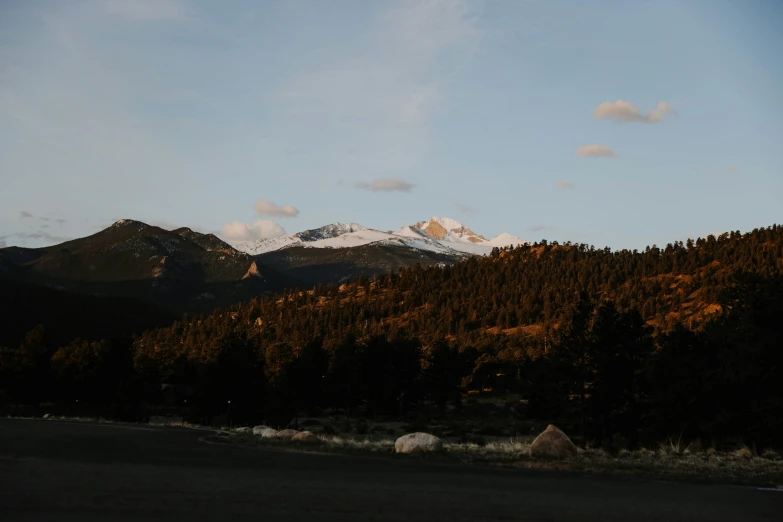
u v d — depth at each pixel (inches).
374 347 3811.5
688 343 1956.2
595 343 2075.5
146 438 1341.0
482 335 6722.4
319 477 672.4
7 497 503.2
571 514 483.8
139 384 3351.4
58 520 418.6
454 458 930.7
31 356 3887.8
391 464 845.2
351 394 3816.4
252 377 3016.7
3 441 1136.2
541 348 5536.4
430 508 494.3
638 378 2043.6
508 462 889.5
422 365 4653.1
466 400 4471.0
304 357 3718.0
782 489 656.4
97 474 660.1
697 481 713.6
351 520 442.3
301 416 3757.4
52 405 3909.9
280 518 442.6
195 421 2974.9
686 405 1712.6
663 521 464.4
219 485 592.7
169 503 490.3
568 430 2409.0
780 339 1466.5
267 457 919.0
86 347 4202.8
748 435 1423.5
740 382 1505.9
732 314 1812.3
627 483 681.0
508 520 456.1
